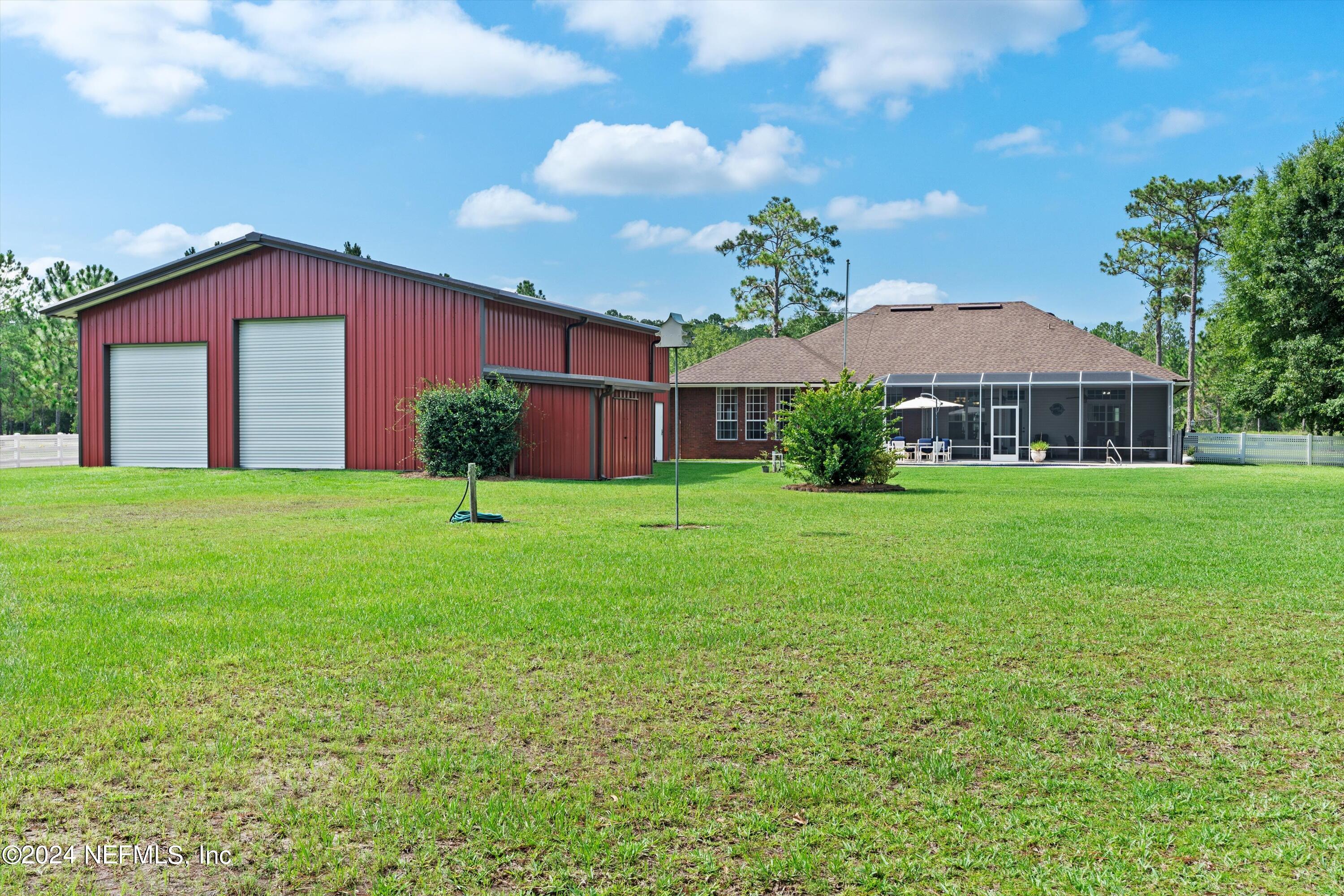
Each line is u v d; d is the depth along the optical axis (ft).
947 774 12.37
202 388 80.84
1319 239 108.17
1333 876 9.79
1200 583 25.66
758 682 16.37
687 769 12.48
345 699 15.23
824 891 9.52
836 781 12.15
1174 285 175.32
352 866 9.90
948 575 26.76
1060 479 77.61
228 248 78.07
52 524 39.60
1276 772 12.60
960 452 118.11
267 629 19.58
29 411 209.56
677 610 21.88
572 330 88.84
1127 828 10.90
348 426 76.59
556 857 10.14
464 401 68.44
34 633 19.06
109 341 83.61
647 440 83.56
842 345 133.28
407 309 74.54
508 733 13.82
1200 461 115.34
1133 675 17.01
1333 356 106.22
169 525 39.09
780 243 194.29
